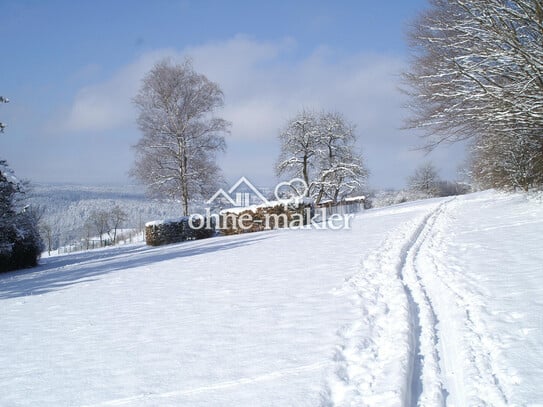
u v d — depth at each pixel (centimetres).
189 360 418
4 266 1722
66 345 511
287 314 538
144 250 2072
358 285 659
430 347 405
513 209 1480
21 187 1691
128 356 448
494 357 367
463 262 737
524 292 523
